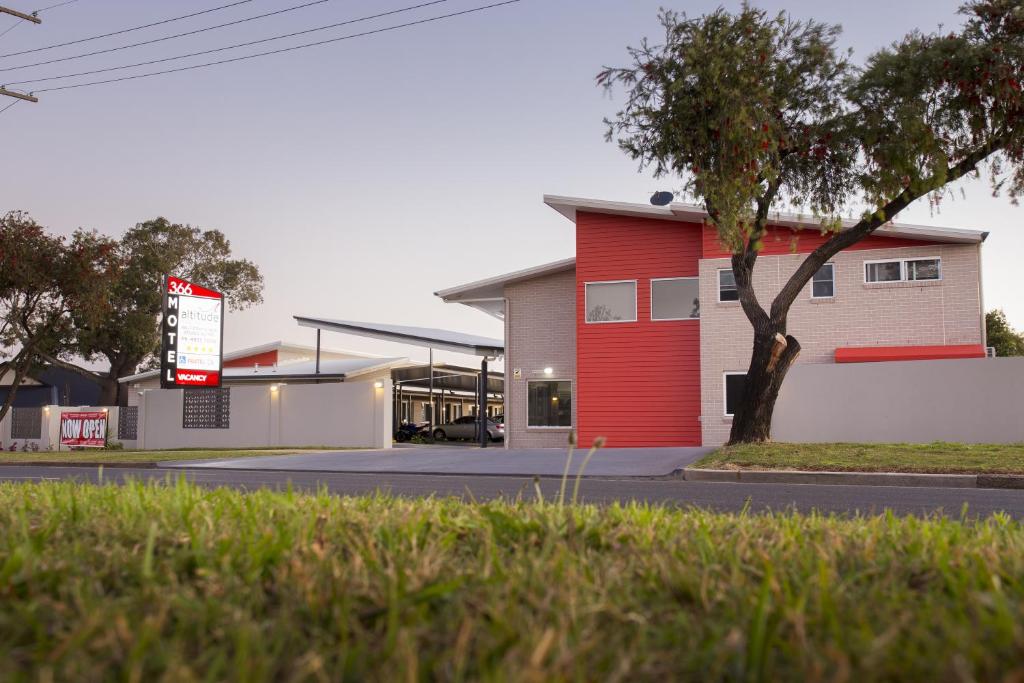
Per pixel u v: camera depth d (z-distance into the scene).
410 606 2.12
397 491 11.12
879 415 19.52
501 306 32.94
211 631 1.92
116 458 23.17
